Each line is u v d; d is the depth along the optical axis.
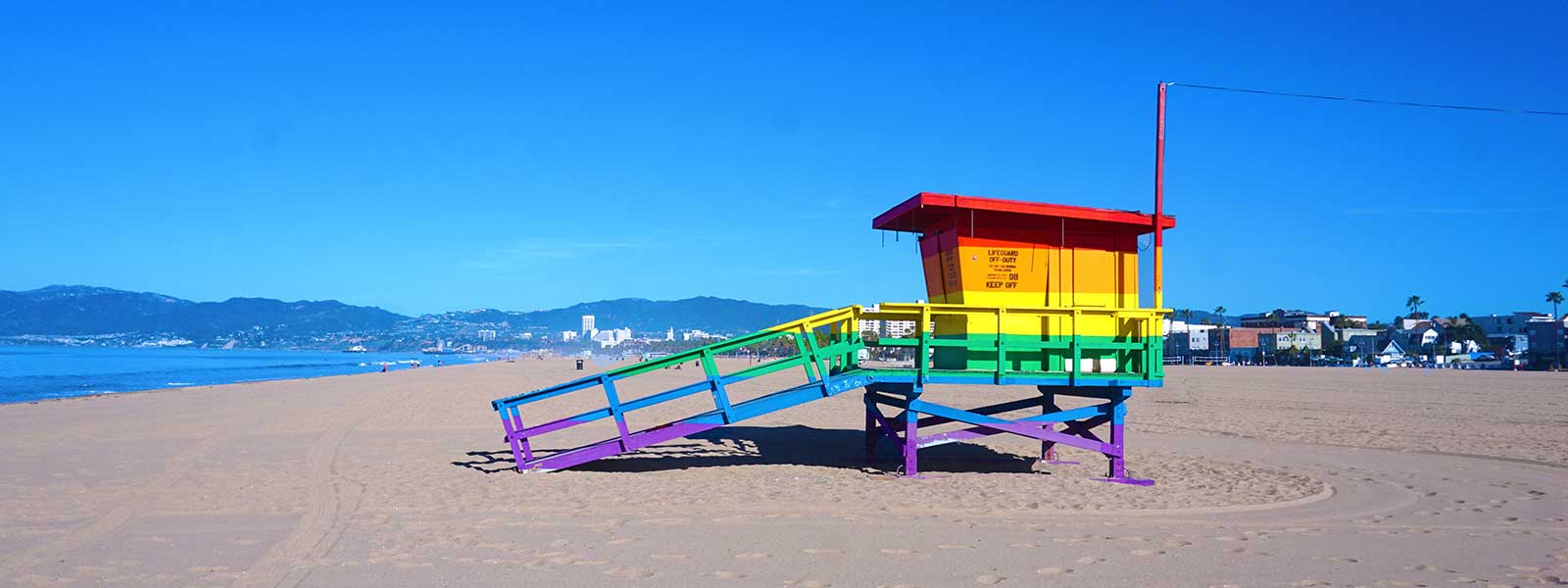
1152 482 12.63
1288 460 15.38
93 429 20.91
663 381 60.81
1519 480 13.07
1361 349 158.00
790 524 9.46
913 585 7.11
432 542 8.58
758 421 22.22
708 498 11.11
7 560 7.92
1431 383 55.62
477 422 22.83
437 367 114.25
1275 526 9.53
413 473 13.29
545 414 26.42
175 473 13.44
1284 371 91.12
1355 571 7.57
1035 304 13.09
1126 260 13.46
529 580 7.20
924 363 12.74
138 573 7.45
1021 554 8.16
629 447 13.20
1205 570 7.58
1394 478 13.20
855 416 24.08
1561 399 36.31
